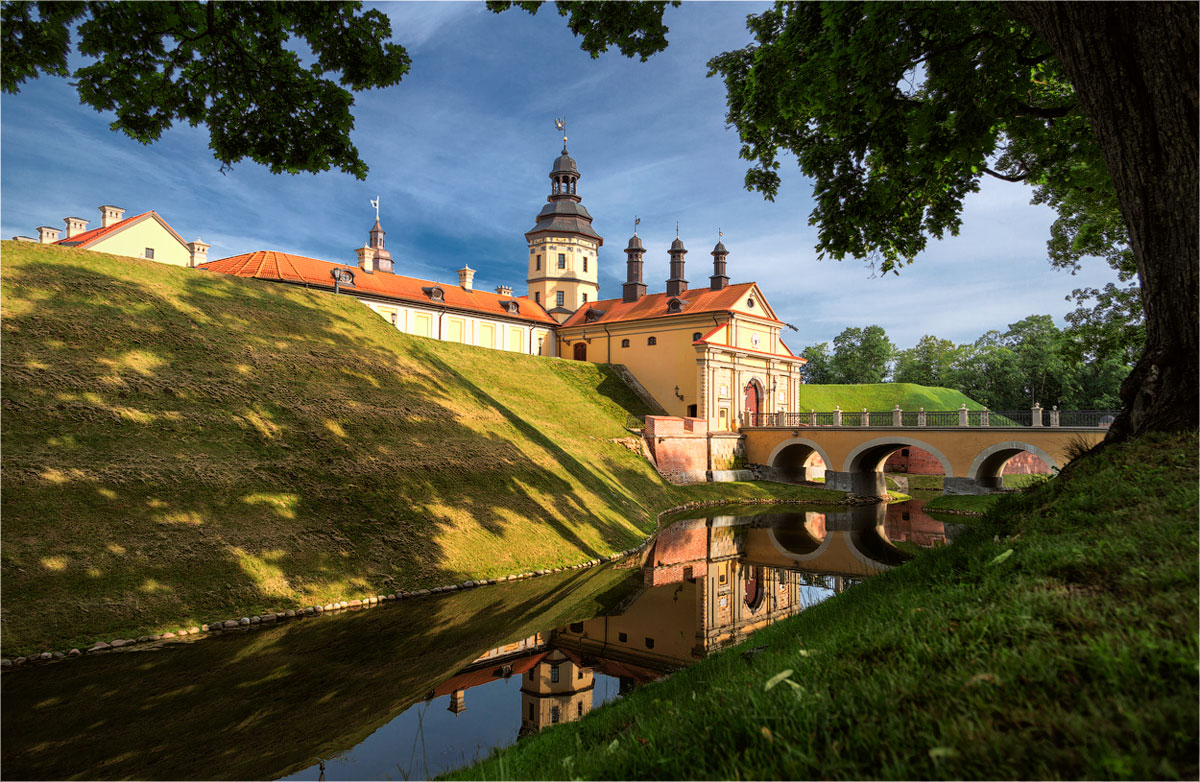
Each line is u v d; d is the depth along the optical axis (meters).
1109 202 13.73
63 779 6.70
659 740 3.38
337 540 15.77
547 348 59.81
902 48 8.68
